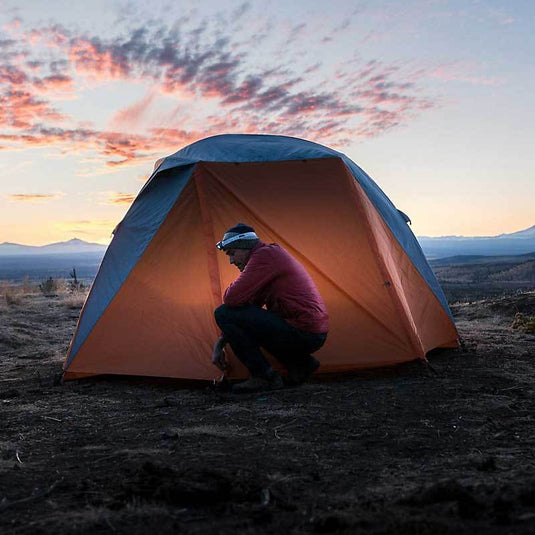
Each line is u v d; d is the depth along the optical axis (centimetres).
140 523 232
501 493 234
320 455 335
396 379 559
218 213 613
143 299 606
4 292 1537
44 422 446
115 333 604
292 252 605
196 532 222
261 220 607
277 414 437
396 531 204
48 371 711
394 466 312
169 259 610
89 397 535
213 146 657
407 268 687
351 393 504
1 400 535
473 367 612
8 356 858
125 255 630
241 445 357
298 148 641
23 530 232
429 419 416
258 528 224
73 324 1156
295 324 528
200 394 534
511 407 442
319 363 555
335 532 213
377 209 672
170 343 593
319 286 602
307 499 261
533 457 316
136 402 509
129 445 370
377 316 595
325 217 612
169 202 621
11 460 344
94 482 292
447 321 726
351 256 605
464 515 217
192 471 272
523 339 816
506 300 1145
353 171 662
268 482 282
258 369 525
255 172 619
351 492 268
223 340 545
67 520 239
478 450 338
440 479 279
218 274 597
